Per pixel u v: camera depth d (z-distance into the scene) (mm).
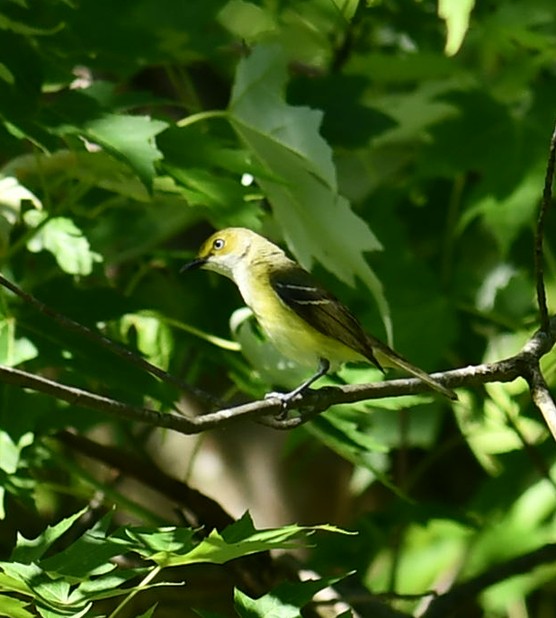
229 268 10039
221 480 14000
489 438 12156
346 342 9375
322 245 9375
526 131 11945
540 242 8070
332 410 9500
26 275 9453
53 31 9359
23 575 6477
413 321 11477
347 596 10977
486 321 12484
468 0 7777
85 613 6410
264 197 9594
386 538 12141
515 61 12750
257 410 7473
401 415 12297
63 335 8852
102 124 8258
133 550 6695
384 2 13508
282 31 12438
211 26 12102
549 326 8391
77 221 9711
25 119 8219
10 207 9492
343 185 12977
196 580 11086
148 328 10289
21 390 8820
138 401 9922
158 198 10008
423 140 12672
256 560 11148
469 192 13164
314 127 9156
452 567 11977
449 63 12773
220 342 9852
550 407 7984
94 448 11188
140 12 10672
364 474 12344
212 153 9031
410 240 13227
